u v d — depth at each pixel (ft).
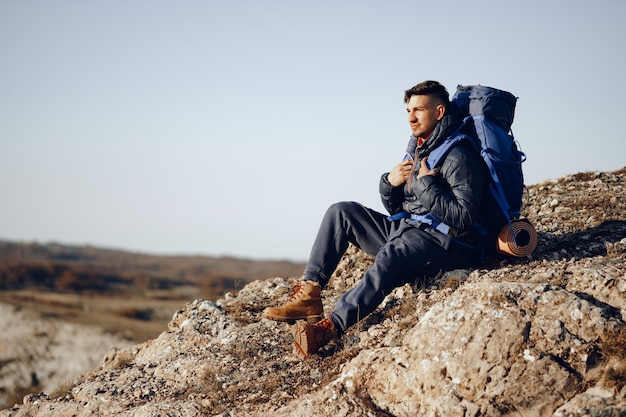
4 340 145.28
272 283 26.27
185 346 22.29
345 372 16.74
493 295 15.64
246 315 23.29
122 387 20.72
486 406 14.29
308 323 18.31
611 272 16.03
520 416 14.07
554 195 28.12
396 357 16.10
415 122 18.94
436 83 18.79
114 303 252.21
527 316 15.06
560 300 15.16
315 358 18.54
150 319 204.23
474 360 14.78
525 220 19.10
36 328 150.41
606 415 13.04
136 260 597.93
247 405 17.39
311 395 16.56
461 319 15.53
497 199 18.52
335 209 19.75
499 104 18.89
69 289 319.68
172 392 19.61
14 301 194.59
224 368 19.65
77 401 20.90
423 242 18.62
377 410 15.55
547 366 14.25
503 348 14.70
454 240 18.69
